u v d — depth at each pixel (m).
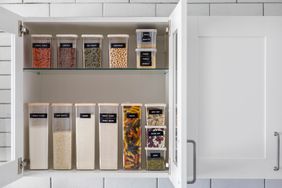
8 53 2.01
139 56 2.13
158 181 2.43
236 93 2.05
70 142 2.14
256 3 2.43
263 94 2.06
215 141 2.05
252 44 2.06
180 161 1.77
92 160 2.13
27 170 2.13
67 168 2.13
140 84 2.39
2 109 2.00
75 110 2.13
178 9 1.82
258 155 2.06
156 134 2.12
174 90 2.01
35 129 2.13
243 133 2.05
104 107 2.12
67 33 2.36
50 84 2.38
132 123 2.12
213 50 2.05
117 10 2.43
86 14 2.43
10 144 2.00
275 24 2.05
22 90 2.07
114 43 2.14
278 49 2.06
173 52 2.02
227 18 2.05
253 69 2.05
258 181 2.43
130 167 2.13
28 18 2.09
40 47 2.15
